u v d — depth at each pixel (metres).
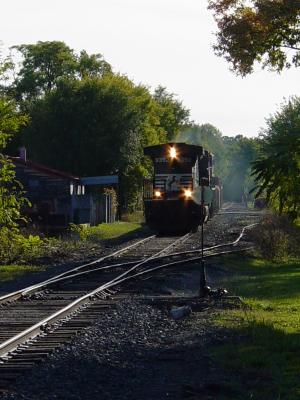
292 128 33.72
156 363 25.03
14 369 23.64
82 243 77.94
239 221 118.44
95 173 133.38
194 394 20.66
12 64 66.56
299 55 73.69
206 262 60.56
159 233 92.00
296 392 20.70
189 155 87.94
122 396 20.69
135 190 137.75
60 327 31.42
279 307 38.03
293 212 33.22
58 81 138.62
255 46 71.94
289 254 68.00
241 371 23.27
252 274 57.59
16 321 33.41
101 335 29.78
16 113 66.38
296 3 68.94
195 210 86.44
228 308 37.06
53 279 47.78
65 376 23.03
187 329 31.33
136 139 135.25
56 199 97.44
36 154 135.75
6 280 51.19
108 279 49.00
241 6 73.56
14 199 61.66
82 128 133.12
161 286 46.84
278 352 25.92
